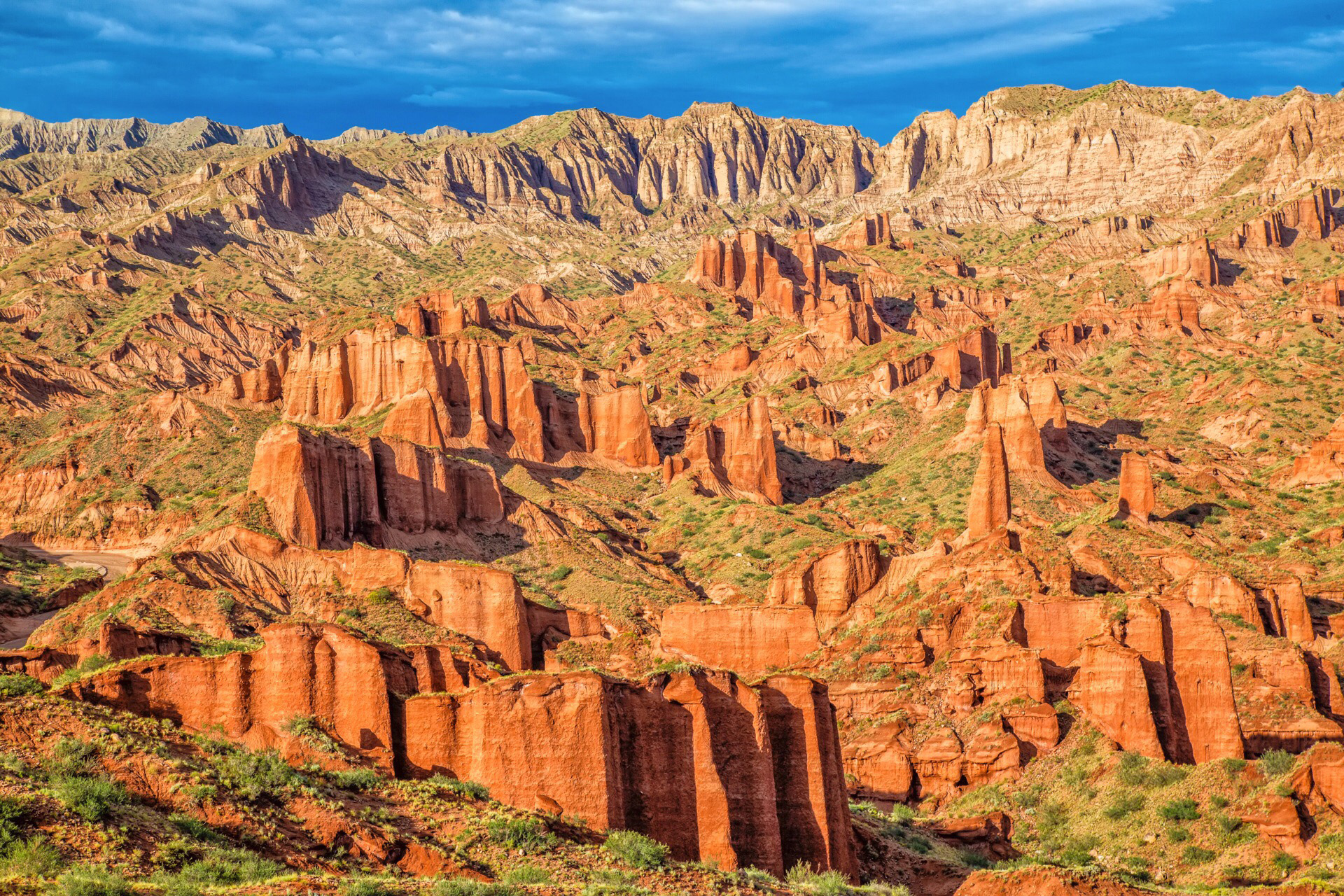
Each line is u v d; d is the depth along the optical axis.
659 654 99.44
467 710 59.91
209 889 46.81
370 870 52.03
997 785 88.19
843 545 118.06
